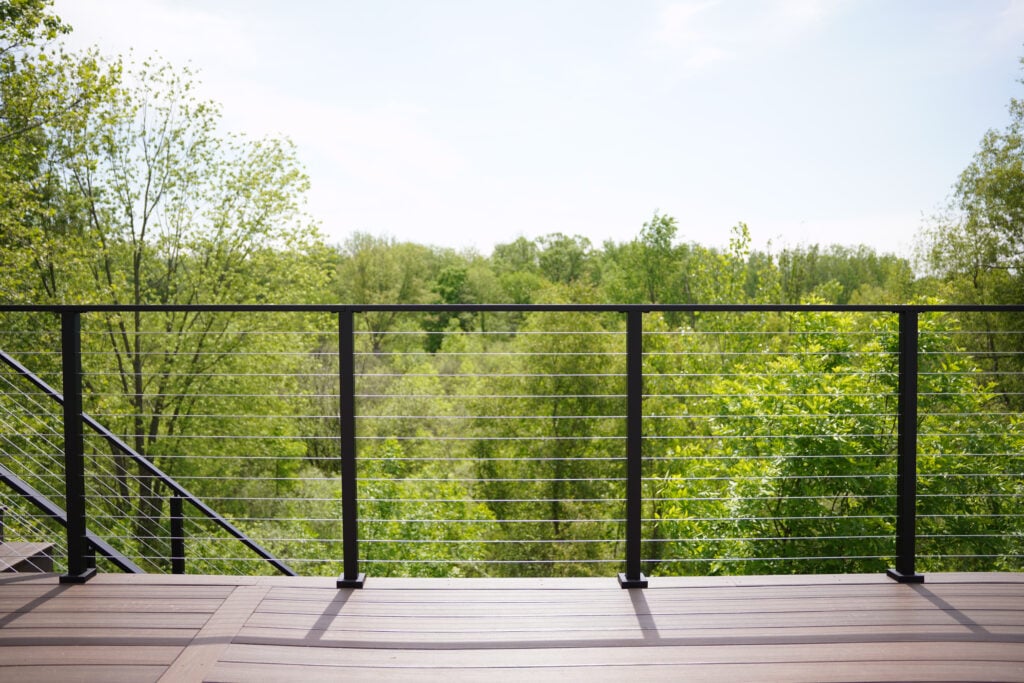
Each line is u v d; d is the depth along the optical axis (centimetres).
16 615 227
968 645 208
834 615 229
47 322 1091
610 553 1448
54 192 1130
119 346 1202
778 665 196
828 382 964
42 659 198
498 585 253
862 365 971
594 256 3294
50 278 1127
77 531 257
